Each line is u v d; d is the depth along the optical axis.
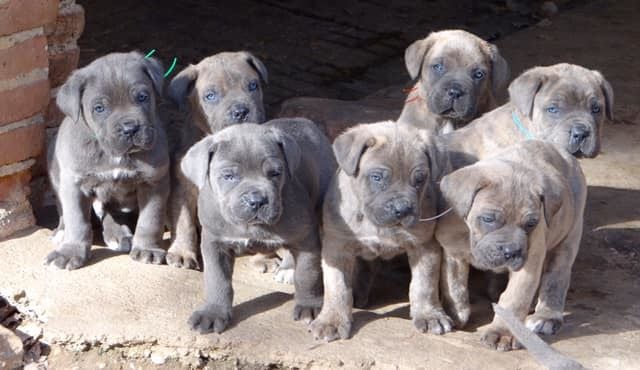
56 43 8.06
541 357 5.87
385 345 6.30
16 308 6.85
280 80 11.19
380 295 7.28
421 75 8.43
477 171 6.17
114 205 7.59
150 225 7.34
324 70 11.47
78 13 8.13
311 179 6.93
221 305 6.54
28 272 7.07
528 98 7.47
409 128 6.50
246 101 7.73
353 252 6.54
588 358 6.17
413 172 6.23
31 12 7.37
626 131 9.83
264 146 6.36
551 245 6.56
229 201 6.27
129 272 7.09
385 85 11.12
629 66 11.30
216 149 6.41
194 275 7.09
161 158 7.24
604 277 7.38
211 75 7.84
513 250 5.93
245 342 6.35
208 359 6.40
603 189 8.77
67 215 7.24
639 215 8.31
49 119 8.08
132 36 12.07
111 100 6.98
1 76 7.31
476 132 7.61
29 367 6.54
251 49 11.87
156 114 7.40
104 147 7.02
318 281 6.66
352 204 6.39
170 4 12.95
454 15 12.85
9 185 7.57
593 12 12.85
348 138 6.37
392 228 6.33
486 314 6.91
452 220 6.36
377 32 12.36
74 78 7.06
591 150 7.38
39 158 7.98
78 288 6.89
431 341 6.34
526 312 6.32
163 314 6.61
